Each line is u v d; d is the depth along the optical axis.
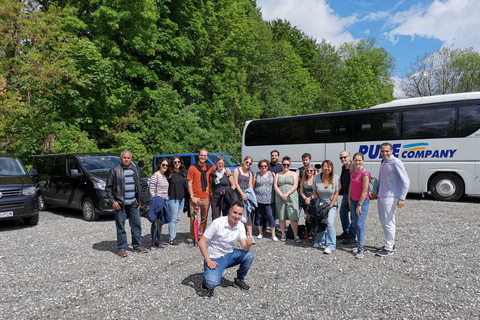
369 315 4.02
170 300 4.48
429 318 3.91
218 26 29.62
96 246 7.24
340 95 46.72
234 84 28.42
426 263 5.78
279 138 16.19
